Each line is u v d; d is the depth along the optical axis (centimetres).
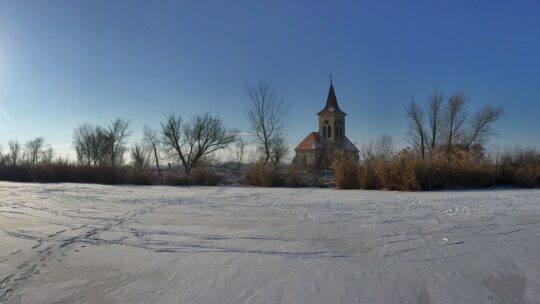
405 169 1964
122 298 448
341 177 2105
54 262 573
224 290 471
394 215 991
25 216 984
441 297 457
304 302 439
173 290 471
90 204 1260
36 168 3055
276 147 4397
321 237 727
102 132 6450
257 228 816
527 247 655
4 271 533
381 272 531
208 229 807
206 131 5353
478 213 1020
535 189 1994
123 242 691
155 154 5425
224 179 2706
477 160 2233
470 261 580
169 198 1485
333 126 7362
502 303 444
